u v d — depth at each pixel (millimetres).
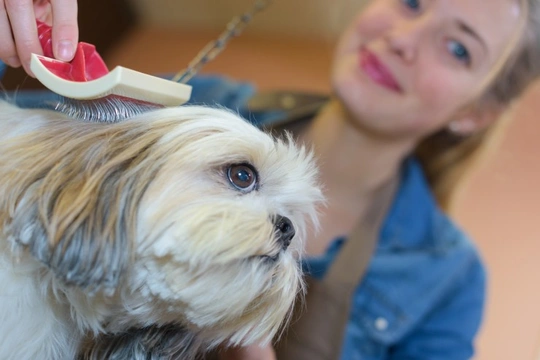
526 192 2604
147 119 803
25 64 873
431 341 1911
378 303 1871
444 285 1952
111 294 754
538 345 2240
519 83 1982
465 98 1836
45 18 965
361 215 1982
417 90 1763
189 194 756
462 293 2014
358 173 1955
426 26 1737
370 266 1889
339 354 1688
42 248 719
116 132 788
